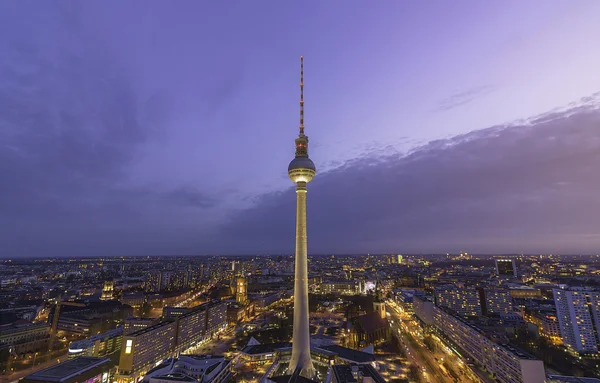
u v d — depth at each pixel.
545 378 186.38
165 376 195.38
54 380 171.75
